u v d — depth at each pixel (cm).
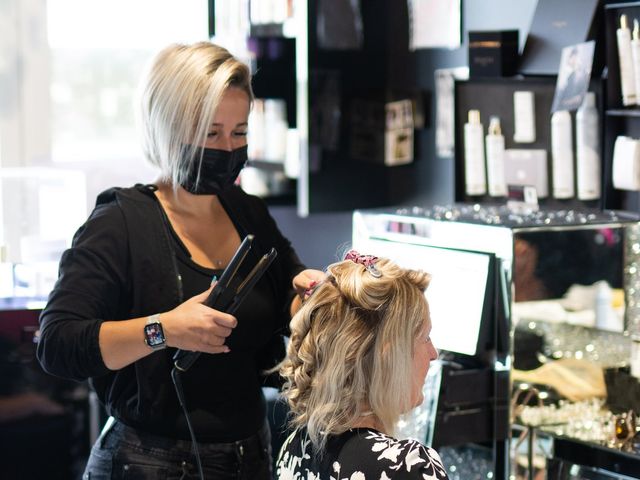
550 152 326
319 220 511
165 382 216
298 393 175
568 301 255
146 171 579
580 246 255
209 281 223
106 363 205
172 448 217
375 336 168
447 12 417
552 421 256
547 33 321
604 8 302
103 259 214
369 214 299
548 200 328
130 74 578
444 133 423
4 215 418
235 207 241
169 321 203
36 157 561
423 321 172
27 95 555
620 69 300
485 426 259
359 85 453
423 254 274
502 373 253
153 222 221
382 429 172
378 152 461
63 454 362
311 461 172
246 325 226
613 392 262
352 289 171
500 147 336
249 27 500
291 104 515
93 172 571
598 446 244
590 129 313
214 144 220
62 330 207
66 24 562
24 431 357
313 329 172
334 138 449
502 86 335
